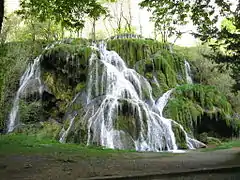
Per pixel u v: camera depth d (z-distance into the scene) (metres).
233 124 24.83
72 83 26.91
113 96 22.94
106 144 19.69
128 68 29.20
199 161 12.11
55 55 27.41
